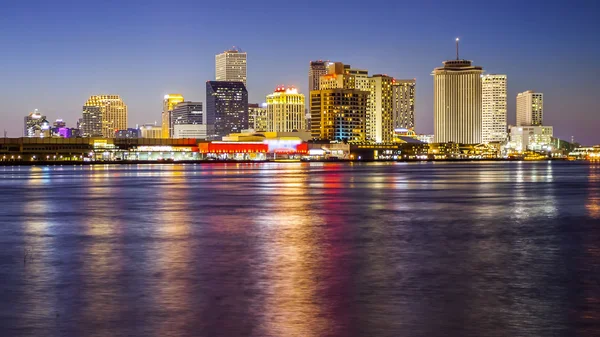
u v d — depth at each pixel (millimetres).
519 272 32406
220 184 132125
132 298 26828
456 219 59406
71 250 40344
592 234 48031
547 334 21734
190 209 71438
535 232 49281
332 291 28047
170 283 29828
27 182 144000
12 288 28875
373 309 24922
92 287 29031
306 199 86875
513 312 24422
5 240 45500
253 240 44812
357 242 43656
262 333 21875
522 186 121562
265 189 112562
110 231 50750
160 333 22000
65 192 105938
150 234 48562
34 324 23094
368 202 80938
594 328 22375
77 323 23188
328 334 21750
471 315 24031
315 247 41250
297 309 24953
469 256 37531
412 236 46938
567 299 26484
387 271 32688
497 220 58438
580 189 110750
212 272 32500
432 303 25859
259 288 28672
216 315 24109
